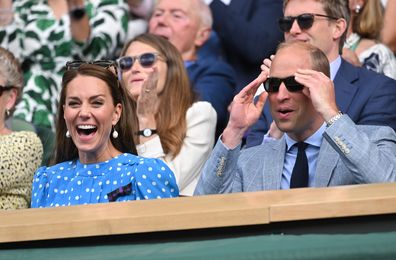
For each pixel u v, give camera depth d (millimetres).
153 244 14750
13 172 22703
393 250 13672
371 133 19781
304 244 13875
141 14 29953
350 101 23219
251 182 20406
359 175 18562
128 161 19766
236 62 28719
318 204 14141
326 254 13781
